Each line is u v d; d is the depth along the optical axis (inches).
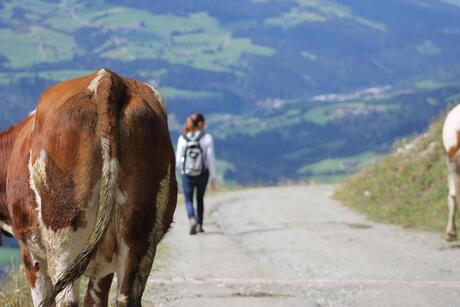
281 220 810.2
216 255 539.5
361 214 845.2
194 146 666.2
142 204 208.5
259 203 1099.3
